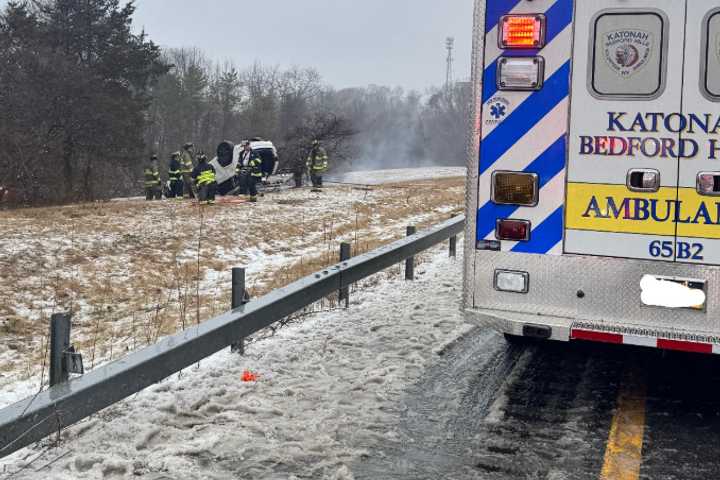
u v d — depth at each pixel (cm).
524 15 600
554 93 597
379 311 915
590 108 588
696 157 562
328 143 4075
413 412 602
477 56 618
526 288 614
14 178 4294
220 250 1812
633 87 575
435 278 1134
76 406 498
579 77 589
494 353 764
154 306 1259
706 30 556
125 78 4909
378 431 564
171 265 1631
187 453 516
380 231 2122
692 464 514
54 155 4434
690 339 564
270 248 1892
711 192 560
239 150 3183
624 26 575
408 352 755
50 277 1457
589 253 595
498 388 662
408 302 964
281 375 674
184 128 8200
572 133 594
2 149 4291
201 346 609
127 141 4753
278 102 9738
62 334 568
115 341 984
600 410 614
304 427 562
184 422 566
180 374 668
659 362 746
